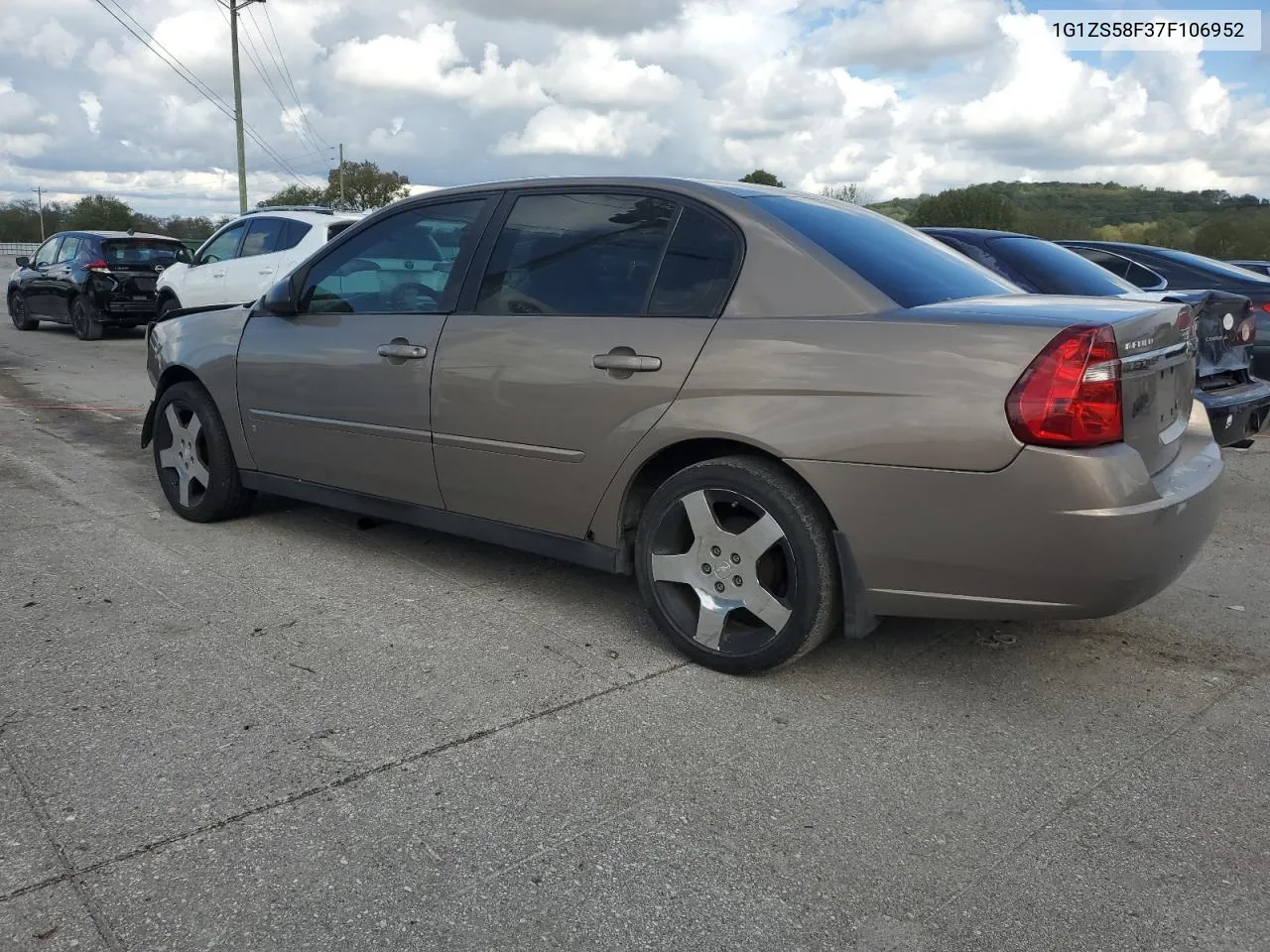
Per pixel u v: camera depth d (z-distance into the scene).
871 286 3.07
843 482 2.93
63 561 4.38
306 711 2.99
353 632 3.63
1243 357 5.97
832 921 2.11
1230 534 5.28
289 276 4.51
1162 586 2.87
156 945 1.98
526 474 3.65
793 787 2.63
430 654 3.45
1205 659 3.55
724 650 3.29
